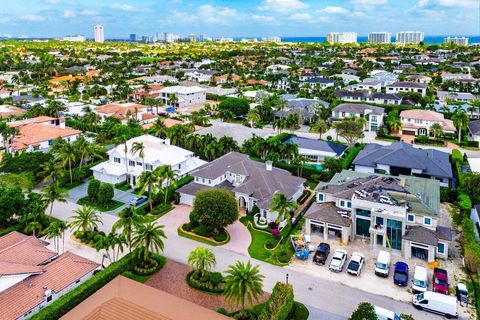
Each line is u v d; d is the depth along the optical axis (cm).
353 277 5909
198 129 13688
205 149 10475
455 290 5603
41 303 4881
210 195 7000
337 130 12438
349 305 5288
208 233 7062
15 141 11469
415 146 12962
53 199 7288
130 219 5991
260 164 9244
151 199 8188
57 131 12381
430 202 6806
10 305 4709
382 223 6625
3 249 5791
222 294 5459
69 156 9231
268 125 15575
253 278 4847
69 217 7019
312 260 6356
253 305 5209
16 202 7050
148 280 5738
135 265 5953
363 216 6925
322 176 9738
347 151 11612
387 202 6631
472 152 12300
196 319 4491
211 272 5766
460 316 5116
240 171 8700
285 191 8094
